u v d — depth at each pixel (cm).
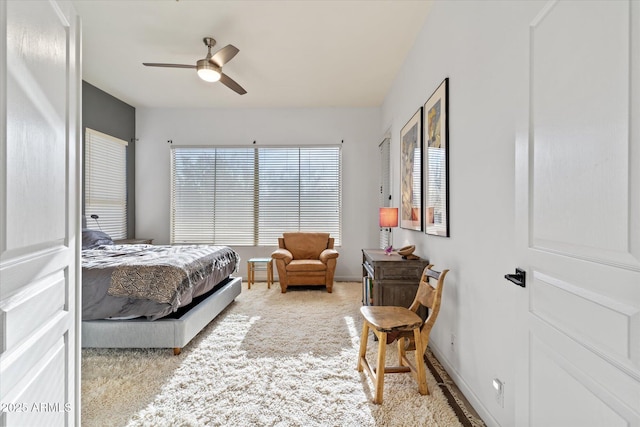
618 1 68
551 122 92
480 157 161
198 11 251
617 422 68
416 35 283
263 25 269
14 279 71
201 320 257
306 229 497
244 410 163
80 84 106
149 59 332
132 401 170
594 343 75
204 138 495
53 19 88
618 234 69
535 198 100
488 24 152
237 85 318
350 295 397
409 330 180
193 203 498
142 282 226
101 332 224
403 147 333
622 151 67
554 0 90
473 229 169
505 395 136
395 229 377
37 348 80
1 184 66
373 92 427
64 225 95
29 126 76
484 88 157
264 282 480
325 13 252
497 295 144
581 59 79
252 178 498
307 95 439
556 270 89
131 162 485
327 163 496
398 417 157
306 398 172
